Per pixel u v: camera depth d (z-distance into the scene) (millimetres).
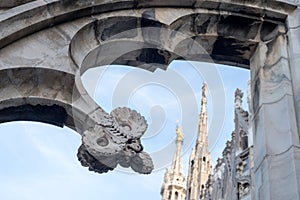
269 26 6418
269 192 4918
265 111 5652
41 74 5309
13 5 5539
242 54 6535
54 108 5422
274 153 5238
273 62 6121
